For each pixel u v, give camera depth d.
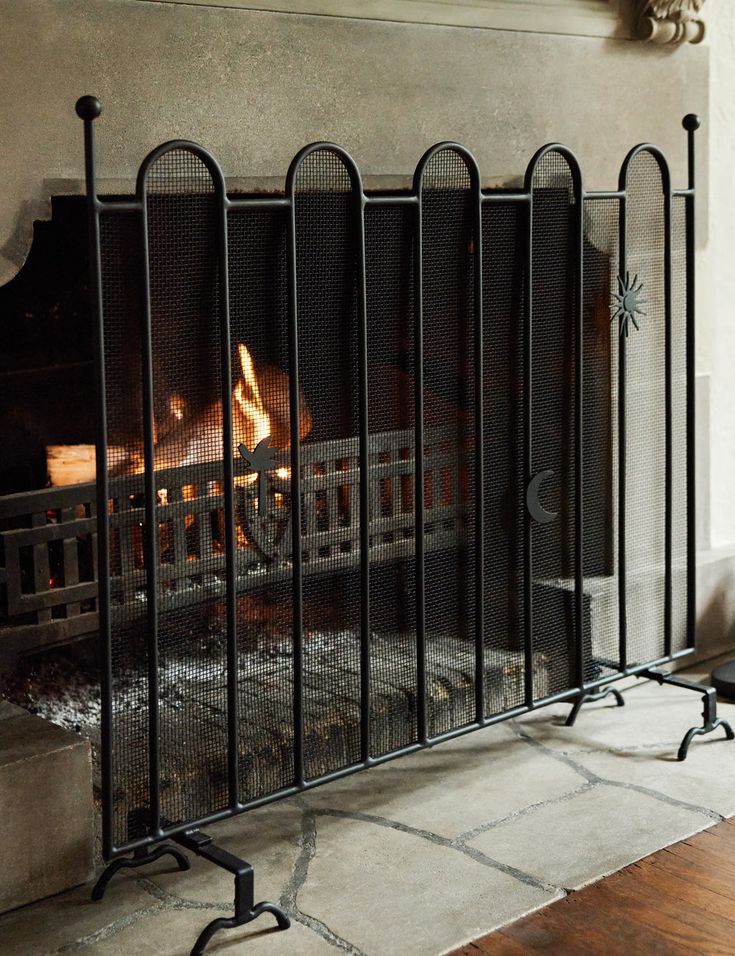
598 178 2.54
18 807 1.78
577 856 1.94
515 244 2.15
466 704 2.20
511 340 2.18
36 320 2.44
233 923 1.70
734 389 2.96
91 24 1.83
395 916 1.78
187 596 1.85
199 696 1.88
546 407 2.25
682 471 2.62
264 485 1.91
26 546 2.01
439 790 2.18
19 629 1.99
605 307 2.33
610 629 2.46
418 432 2.03
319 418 1.95
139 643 1.80
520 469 2.23
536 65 2.39
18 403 2.43
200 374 1.81
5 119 1.77
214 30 1.95
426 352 2.06
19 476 2.45
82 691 2.26
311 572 1.99
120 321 1.71
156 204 1.73
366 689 2.02
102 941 1.72
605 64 2.51
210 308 1.80
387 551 2.07
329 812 2.11
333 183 1.93
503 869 1.90
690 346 2.47
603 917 1.77
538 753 2.33
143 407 1.71
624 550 2.38
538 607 2.29
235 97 1.99
